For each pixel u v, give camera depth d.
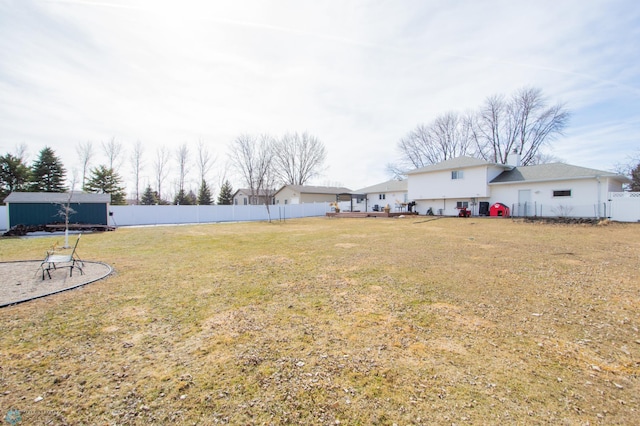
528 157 31.48
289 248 9.63
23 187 25.86
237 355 2.96
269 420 2.06
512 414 2.12
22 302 4.52
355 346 3.15
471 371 2.68
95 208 18.23
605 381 2.54
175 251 9.22
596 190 18.02
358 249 9.25
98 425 2.01
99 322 3.79
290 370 2.69
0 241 12.32
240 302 4.53
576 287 5.16
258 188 35.16
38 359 2.89
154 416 2.10
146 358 2.91
